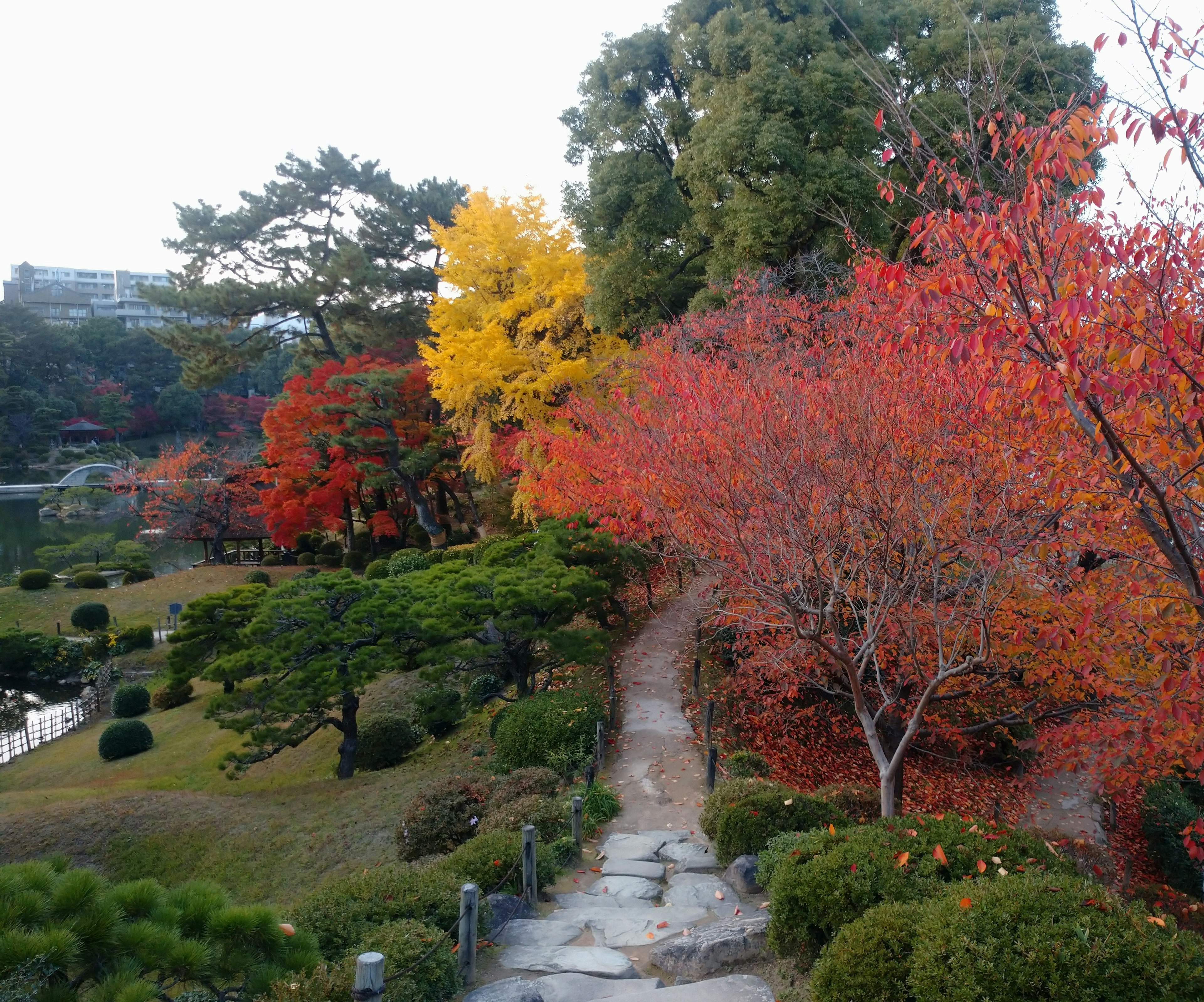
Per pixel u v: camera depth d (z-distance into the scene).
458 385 27.20
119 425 83.88
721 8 22.64
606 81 24.20
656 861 9.21
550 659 18.84
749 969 6.24
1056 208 5.22
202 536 43.59
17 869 4.80
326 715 19.08
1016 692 12.16
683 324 16.34
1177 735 6.81
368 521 39.16
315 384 37.28
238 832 14.26
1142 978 4.16
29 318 83.88
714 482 9.09
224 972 5.08
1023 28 15.66
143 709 25.97
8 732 25.00
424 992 5.59
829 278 15.67
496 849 8.23
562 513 17.94
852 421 8.64
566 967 6.38
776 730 15.00
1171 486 5.77
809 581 9.64
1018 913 4.67
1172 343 5.13
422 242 44.28
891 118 7.81
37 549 54.31
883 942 4.91
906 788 14.52
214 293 38.91
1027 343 5.18
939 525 8.63
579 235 23.50
